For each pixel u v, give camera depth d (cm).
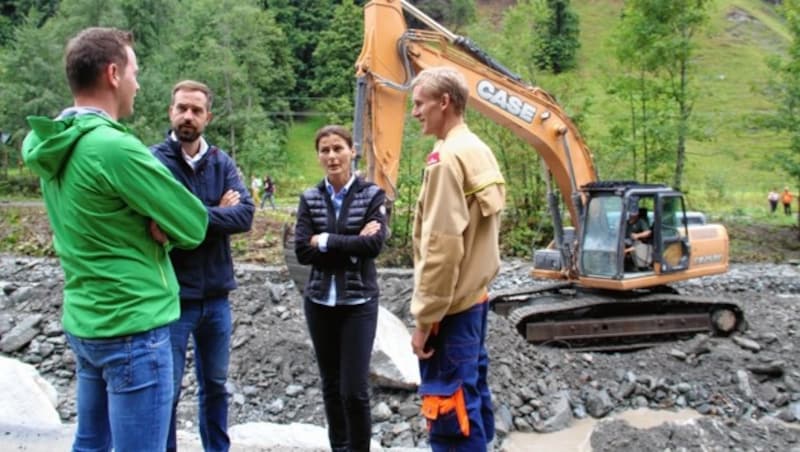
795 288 1360
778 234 1931
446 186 261
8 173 3347
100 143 216
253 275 1207
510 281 1363
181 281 321
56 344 803
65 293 235
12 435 379
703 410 700
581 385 727
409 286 1101
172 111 335
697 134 1853
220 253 337
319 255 340
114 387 226
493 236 281
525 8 2148
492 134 1888
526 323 859
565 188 943
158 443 230
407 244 1695
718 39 7150
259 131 3966
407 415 594
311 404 648
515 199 1880
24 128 3334
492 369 688
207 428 347
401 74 820
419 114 290
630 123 1917
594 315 898
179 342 322
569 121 929
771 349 830
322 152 352
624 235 851
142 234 229
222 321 343
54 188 226
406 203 1719
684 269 886
